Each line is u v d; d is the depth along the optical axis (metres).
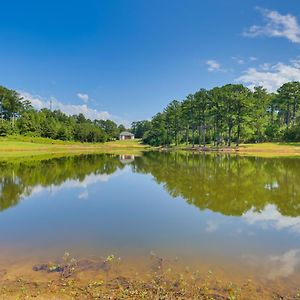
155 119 119.44
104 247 10.55
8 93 123.56
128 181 26.06
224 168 34.59
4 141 94.00
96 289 7.32
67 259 9.42
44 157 55.53
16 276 8.12
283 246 10.53
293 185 22.67
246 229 12.52
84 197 19.34
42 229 12.71
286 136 83.88
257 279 7.96
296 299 6.90
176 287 7.44
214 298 6.91
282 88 92.94
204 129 95.50
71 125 135.75
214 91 82.94
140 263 9.06
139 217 14.53
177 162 44.16
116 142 143.88
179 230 12.41
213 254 9.82
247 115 77.56
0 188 22.45
